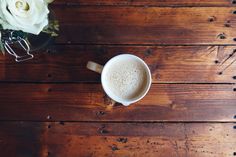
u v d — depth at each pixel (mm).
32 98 508
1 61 511
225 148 502
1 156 500
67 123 506
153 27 521
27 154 500
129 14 522
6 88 508
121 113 507
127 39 518
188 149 502
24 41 473
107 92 482
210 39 520
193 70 515
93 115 507
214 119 507
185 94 511
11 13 385
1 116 504
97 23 520
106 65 483
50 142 503
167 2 523
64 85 510
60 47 515
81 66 513
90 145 503
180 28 521
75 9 521
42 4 393
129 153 501
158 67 515
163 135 504
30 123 504
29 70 512
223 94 511
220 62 517
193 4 524
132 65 492
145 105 508
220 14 523
